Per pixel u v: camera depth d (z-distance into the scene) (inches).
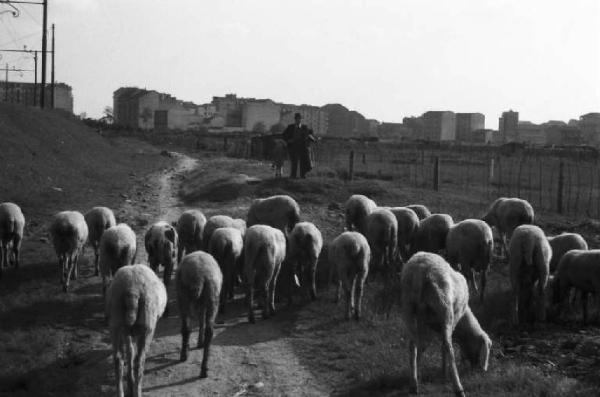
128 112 5689.0
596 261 431.5
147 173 1487.5
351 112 6712.6
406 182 1242.0
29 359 380.5
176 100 6151.6
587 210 878.4
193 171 1486.2
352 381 349.7
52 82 2223.2
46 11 1812.3
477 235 490.3
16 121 1333.7
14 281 547.5
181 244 575.8
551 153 2234.3
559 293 465.7
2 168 995.9
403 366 357.4
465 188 1171.9
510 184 1178.0
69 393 336.8
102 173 1294.3
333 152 2026.3
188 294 370.3
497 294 507.5
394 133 7066.9
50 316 460.8
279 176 1109.1
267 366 379.2
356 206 644.1
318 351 400.2
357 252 459.2
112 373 365.4
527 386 309.9
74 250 527.2
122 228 488.1
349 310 459.5
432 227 576.4
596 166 1758.1
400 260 610.9
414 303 325.1
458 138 6786.4
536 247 438.3
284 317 475.8
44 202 901.8
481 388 314.5
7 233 572.7
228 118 5856.3
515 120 6727.4
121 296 316.8
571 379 323.0
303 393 339.6
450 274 330.3
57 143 1382.9
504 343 401.4
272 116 5654.5
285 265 579.5
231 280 513.7
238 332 442.9
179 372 370.3
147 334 321.4
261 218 647.8
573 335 410.0
